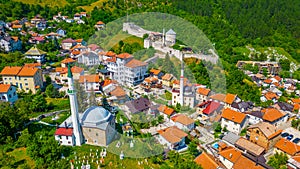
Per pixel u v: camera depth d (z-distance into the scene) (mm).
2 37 146750
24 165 59188
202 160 62156
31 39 168250
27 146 66625
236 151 66750
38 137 68062
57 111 87938
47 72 124875
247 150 71375
